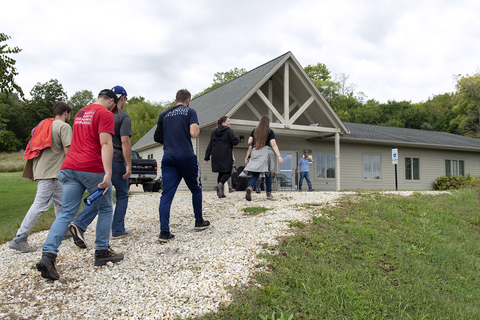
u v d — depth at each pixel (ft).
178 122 13.96
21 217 23.62
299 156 55.72
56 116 14.52
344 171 60.08
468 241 17.39
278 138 54.19
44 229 17.81
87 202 10.01
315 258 12.25
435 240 16.47
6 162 115.96
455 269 13.64
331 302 9.68
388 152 64.69
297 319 8.92
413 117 174.91
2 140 37.32
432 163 69.82
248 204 22.24
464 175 74.28
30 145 13.84
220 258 12.08
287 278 10.64
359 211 19.71
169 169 14.23
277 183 52.24
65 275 10.84
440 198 26.66
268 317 8.73
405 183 66.18
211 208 21.44
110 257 11.69
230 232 15.15
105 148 10.56
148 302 9.34
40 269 9.82
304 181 55.93
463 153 74.28
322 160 57.88
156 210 21.43
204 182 46.29
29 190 52.34
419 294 10.87
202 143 46.68
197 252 12.70
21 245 13.30
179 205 22.99
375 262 12.73
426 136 77.20
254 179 22.59
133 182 43.24
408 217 19.60
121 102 14.01
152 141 62.18
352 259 12.69
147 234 15.38
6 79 31.04
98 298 9.52
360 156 61.82
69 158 10.73
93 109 10.90
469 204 25.75
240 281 10.44
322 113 50.70
